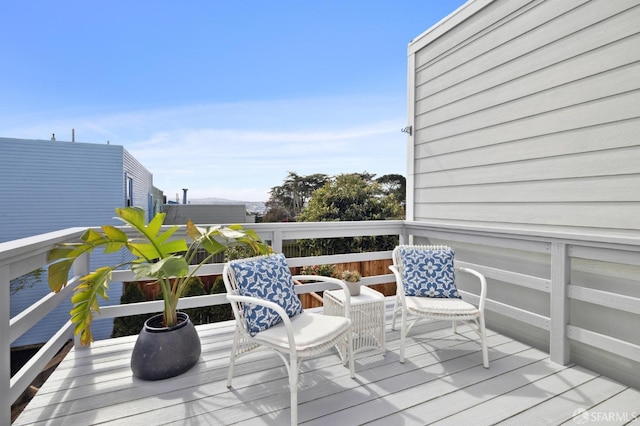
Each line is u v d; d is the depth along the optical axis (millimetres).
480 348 2754
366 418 1845
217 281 4664
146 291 4938
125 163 8273
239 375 2309
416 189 4188
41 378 4754
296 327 2104
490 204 3252
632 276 2229
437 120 3865
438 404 1977
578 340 2426
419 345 2803
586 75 2490
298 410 1916
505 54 3084
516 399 2035
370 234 3934
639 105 2223
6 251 1516
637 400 2041
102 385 2172
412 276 2871
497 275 3068
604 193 2400
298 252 6660
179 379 2252
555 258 2553
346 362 2451
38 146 7230
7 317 1607
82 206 7547
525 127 2926
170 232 2400
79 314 2129
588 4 2473
